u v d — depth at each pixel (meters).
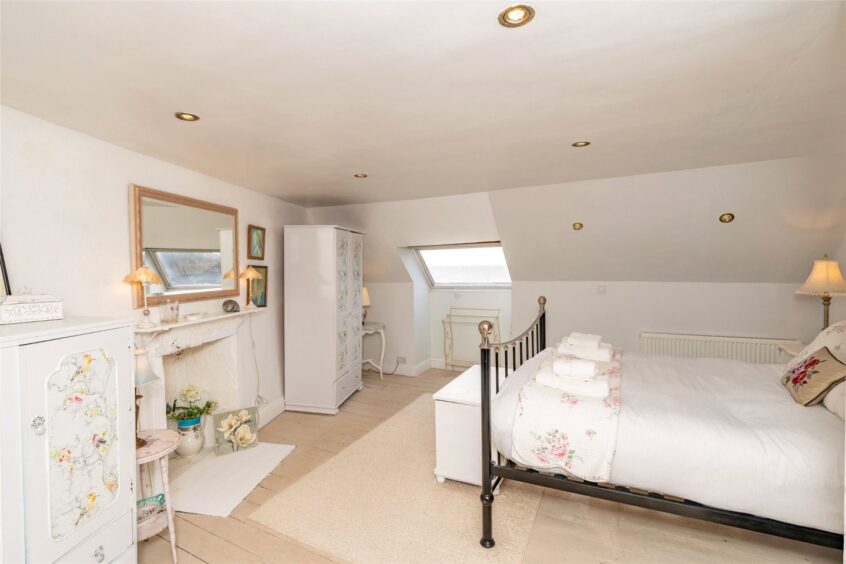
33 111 1.89
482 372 2.02
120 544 1.74
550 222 3.84
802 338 3.61
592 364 2.22
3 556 1.33
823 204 2.96
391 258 4.92
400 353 5.32
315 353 3.95
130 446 1.80
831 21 1.25
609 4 1.16
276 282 4.03
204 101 1.79
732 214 3.23
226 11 1.16
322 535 2.15
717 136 2.33
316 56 1.43
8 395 1.34
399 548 2.04
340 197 4.01
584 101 1.84
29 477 1.39
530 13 1.19
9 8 1.13
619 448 1.80
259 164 2.82
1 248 1.82
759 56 1.46
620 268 4.10
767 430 1.70
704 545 2.02
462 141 2.37
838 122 2.12
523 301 4.66
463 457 2.57
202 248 3.03
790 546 1.99
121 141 2.32
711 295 3.90
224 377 3.40
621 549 2.00
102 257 2.29
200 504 2.44
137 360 2.20
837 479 1.51
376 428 3.58
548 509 2.34
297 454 3.10
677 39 1.35
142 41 1.32
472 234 4.32
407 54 1.42
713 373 2.54
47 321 1.68
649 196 3.30
